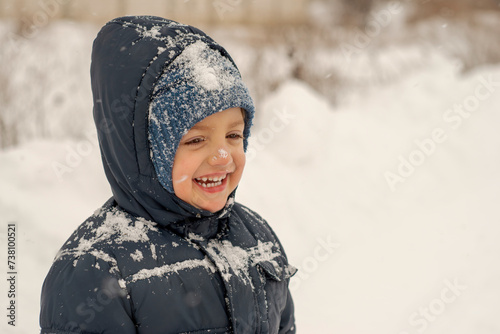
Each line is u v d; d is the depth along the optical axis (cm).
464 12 1362
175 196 150
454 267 449
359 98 786
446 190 598
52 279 143
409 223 528
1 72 692
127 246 146
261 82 757
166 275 146
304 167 574
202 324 148
